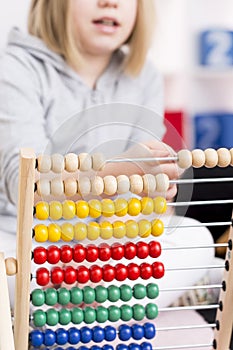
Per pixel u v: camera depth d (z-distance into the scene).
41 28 2.47
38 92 2.41
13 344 1.06
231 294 1.22
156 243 1.23
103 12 2.43
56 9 2.42
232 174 2.29
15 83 2.32
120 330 1.25
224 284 1.23
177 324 1.59
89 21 2.46
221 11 4.15
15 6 3.39
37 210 1.12
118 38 2.50
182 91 3.94
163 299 1.58
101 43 2.48
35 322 1.19
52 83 2.45
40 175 1.10
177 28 3.86
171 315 1.65
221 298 1.25
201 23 4.12
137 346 1.25
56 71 2.49
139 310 1.25
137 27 2.57
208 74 3.95
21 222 1.05
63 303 1.21
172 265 1.54
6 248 1.75
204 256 1.61
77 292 1.21
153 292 1.25
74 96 2.52
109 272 1.22
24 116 2.28
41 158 1.09
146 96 2.74
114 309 1.24
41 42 2.46
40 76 2.43
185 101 3.95
